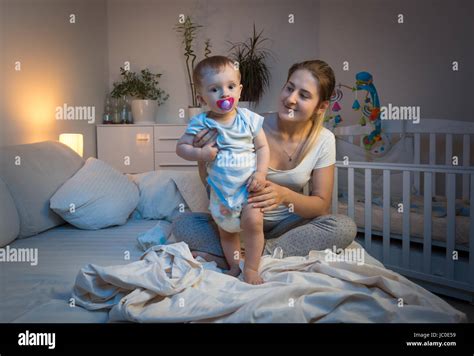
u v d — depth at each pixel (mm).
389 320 896
